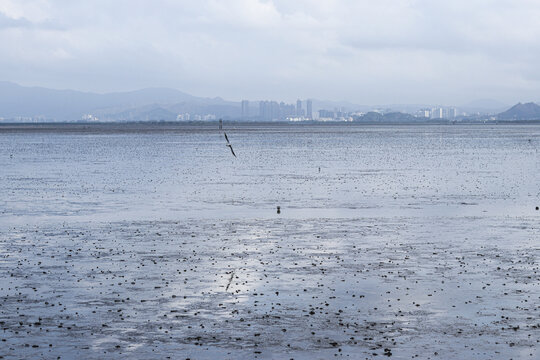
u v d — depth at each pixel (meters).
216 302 26.17
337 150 154.75
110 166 102.56
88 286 28.53
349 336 22.23
